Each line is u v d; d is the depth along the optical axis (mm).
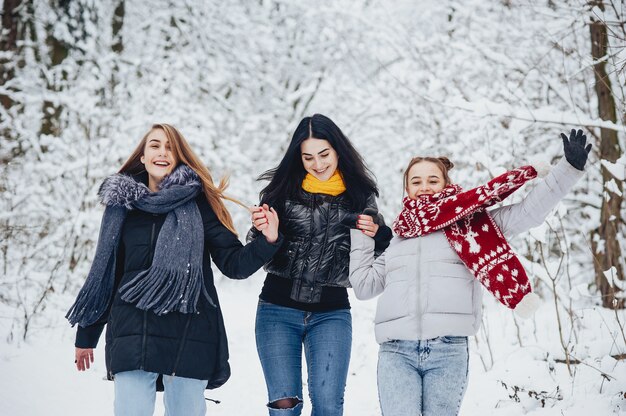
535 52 8648
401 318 3572
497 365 5566
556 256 9508
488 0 9109
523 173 3596
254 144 11688
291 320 3852
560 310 7059
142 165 3912
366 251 3867
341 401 3799
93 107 10195
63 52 11281
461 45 8508
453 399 3486
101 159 9617
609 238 7336
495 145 7754
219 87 11945
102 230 3566
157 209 3535
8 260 7738
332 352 3781
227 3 11898
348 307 3949
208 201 3752
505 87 7371
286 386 3764
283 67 12070
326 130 3932
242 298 9734
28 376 5164
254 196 11086
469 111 6762
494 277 3549
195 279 3451
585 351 5309
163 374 3373
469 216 3699
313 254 3869
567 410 4473
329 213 3914
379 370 3611
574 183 3527
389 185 10672
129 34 11688
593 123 6113
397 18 10078
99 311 3574
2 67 10867
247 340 7121
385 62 10234
